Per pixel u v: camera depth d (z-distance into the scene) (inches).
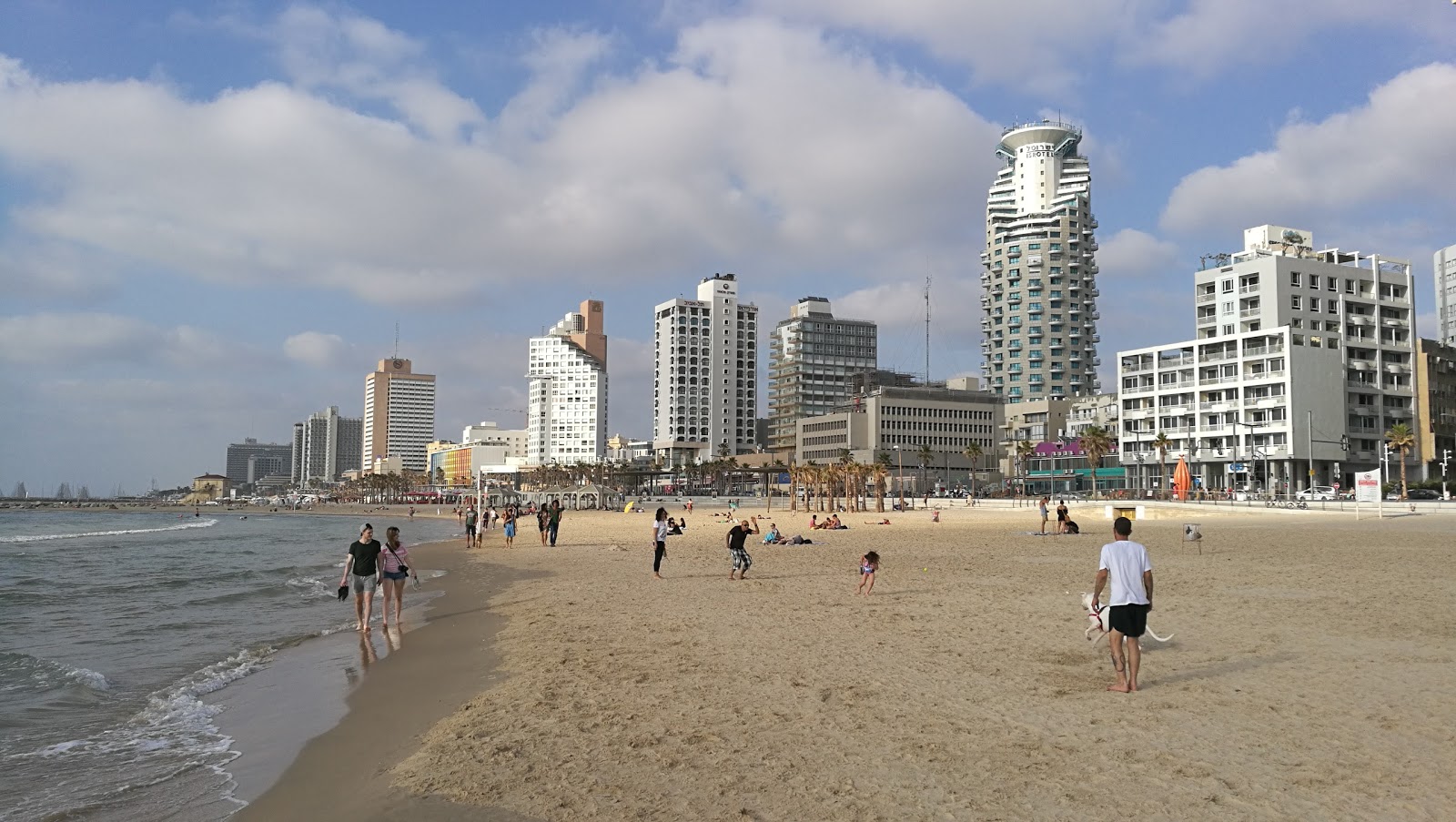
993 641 594.2
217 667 647.1
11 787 377.1
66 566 1838.1
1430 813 277.7
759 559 1385.3
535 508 5689.0
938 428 7819.9
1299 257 5462.6
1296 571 1064.2
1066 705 415.2
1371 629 616.7
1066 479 6579.7
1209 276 5398.6
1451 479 4847.4
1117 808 286.2
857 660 536.7
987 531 2341.3
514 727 413.4
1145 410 5516.7
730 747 365.1
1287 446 4749.0
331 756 400.8
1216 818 276.5
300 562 1875.0
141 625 892.0
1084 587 918.4
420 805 317.7
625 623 726.5
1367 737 354.3
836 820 283.4
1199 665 502.3
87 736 467.5
